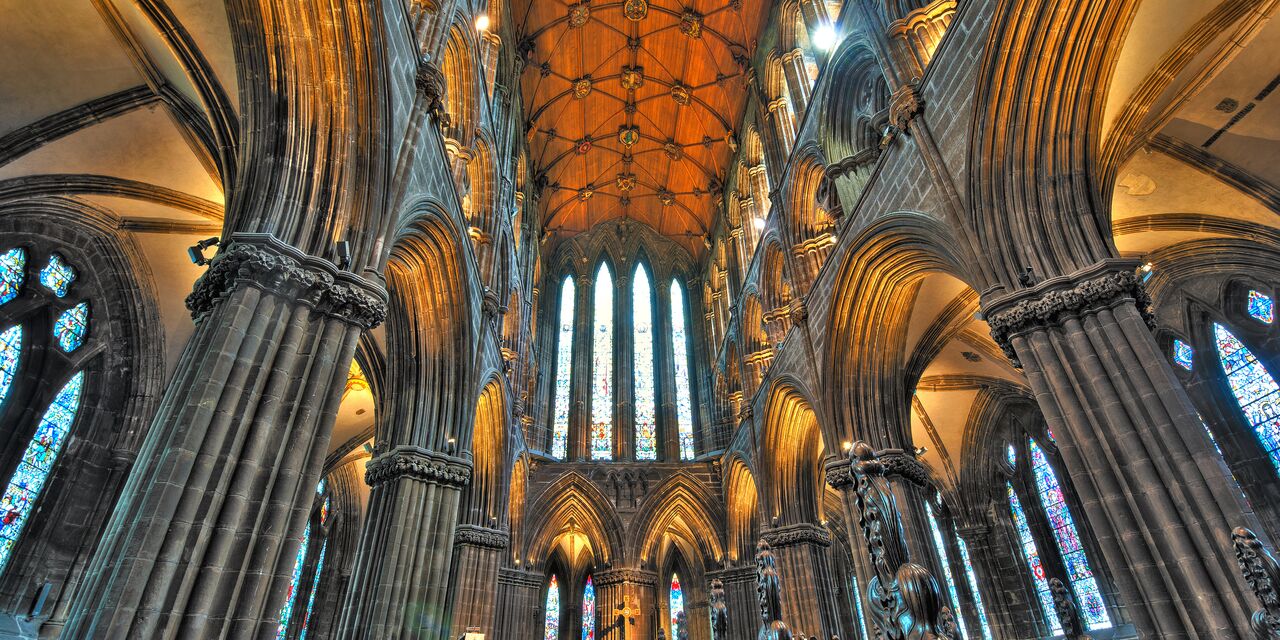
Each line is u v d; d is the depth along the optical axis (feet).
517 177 101.81
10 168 45.78
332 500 97.96
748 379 93.40
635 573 98.53
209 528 25.52
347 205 35.42
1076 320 35.06
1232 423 58.85
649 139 123.13
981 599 84.69
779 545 77.71
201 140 45.37
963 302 62.18
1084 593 74.28
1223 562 27.78
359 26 36.42
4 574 50.29
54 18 40.24
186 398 26.76
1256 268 55.26
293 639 87.10
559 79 110.11
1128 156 47.29
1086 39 38.63
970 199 42.09
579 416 114.52
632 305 130.21
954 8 50.62
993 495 86.89
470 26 62.80
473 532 74.33
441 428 54.39
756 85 96.99
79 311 57.77
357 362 63.77
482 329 64.69
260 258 30.01
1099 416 32.78
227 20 37.73
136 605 22.97
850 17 64.13
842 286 60.03
